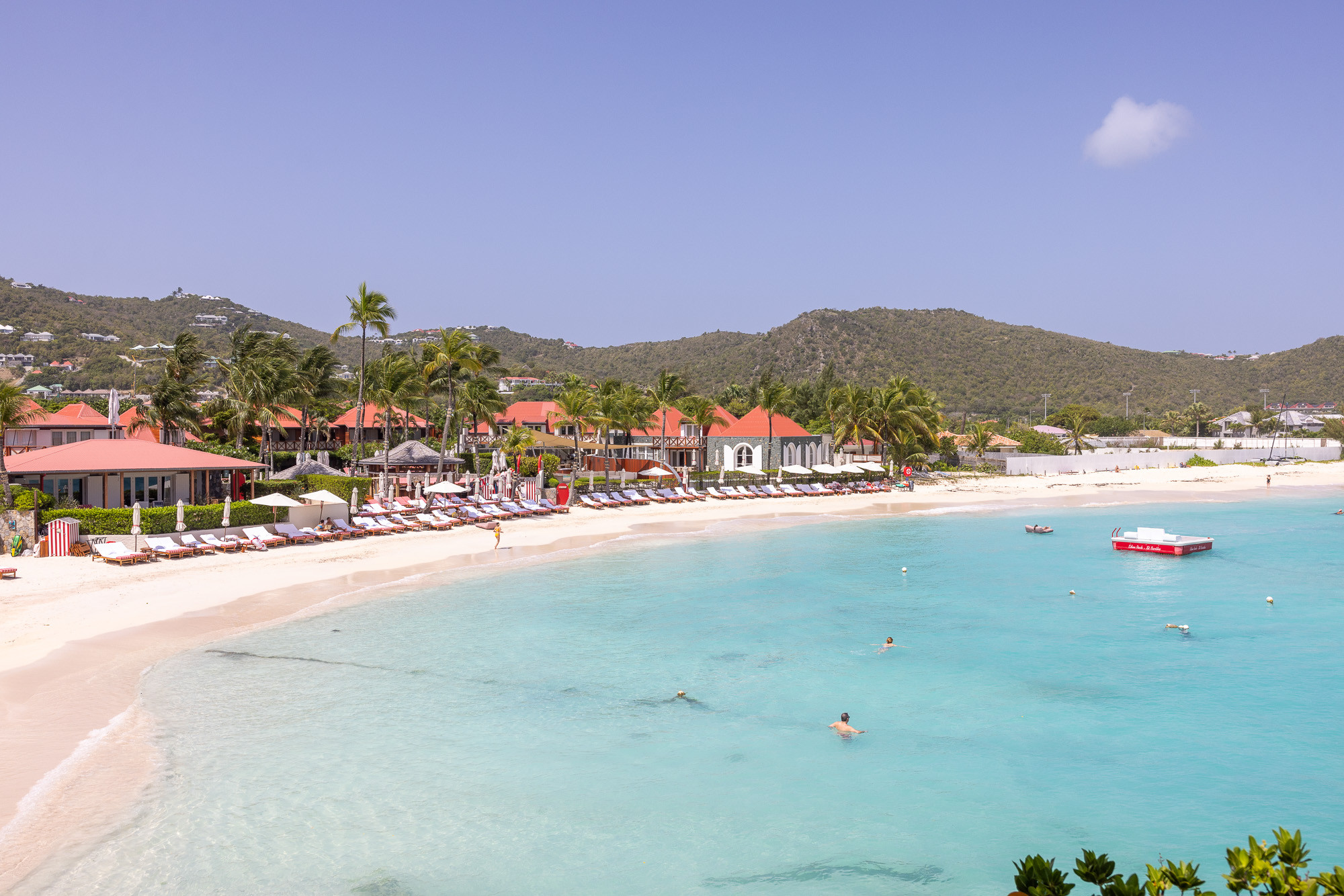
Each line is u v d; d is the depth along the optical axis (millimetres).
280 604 30594
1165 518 65250
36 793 15250
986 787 16906
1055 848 14586
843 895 12961
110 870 12898
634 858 13898
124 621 27125
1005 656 25906
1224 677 23922
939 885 13328
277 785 16078
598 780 16828
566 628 28547
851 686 22922
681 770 17406
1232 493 85188
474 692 21875
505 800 15859
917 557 44281
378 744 18312
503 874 13305
